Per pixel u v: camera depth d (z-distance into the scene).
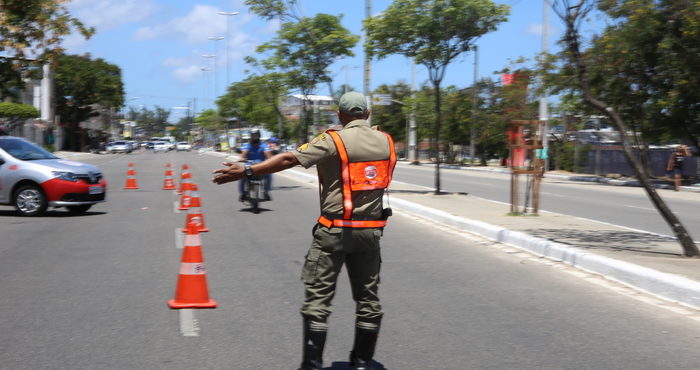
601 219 15.45
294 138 49.53
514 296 7.44
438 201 18.39
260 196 15.91
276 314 6.53
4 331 5.89
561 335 5.91
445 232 12.90
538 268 9.12
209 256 9.89
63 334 5.81
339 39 25.95
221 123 96.12
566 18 9.82
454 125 54.28
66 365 4.98
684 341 5.75
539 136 15.04
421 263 9.49
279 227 13.35
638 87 28.06
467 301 7.18
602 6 11.89
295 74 26.53
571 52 9.98
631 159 9.54
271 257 9.82
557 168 44.19
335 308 6.83
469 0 19.61
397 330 6.04
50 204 14.55
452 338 5.80
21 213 14.58
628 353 5.41
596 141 40.22
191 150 119.62
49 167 14.62
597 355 5.35
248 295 7.35
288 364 5.04
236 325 6.13
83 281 8.05
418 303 7.09
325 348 5.50
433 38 20.25
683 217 16.42
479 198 19.77
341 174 4.35
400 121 66.56
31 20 18.19
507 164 50.66
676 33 25.42
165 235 12.05
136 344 5.52
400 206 17.61
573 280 8.33
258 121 54.78
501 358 5.26
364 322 4.66
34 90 69.25
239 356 5.22
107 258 9.65
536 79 32.88
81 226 13.22
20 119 52.28
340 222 4.36
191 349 5.39
